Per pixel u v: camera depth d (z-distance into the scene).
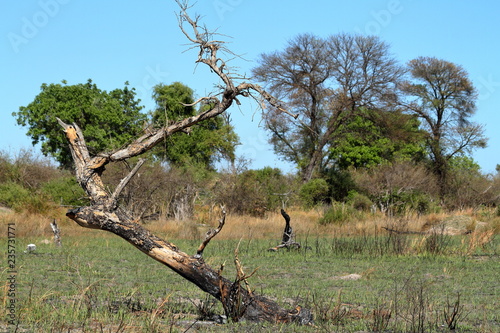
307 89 49.94
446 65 57.28
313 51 49.97
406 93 56.91
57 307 9.41
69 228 25.77
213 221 30.22
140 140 9.74
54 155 48.81
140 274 13.86
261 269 15.58
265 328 8.60
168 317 9.09
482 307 10.82
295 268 15.84
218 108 9.63
